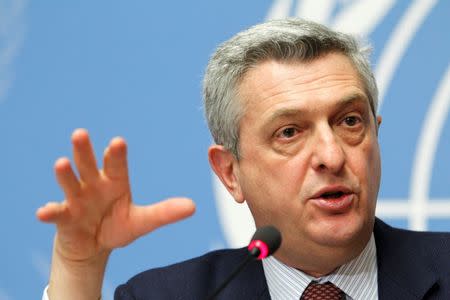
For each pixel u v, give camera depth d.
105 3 10.18
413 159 9.57
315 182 6.21
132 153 9.97
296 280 6.69
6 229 10.02
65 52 10.17
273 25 6.70
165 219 5.32
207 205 9.82
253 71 6.53
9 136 10.13
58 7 10.22
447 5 9.70
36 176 10.07
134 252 9.86
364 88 6.54
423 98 9.62
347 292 6.58
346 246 6.33
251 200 6.72
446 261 6.61
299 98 6.27
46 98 10.15
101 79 10.11
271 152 6.42
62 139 10.09
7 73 10.20
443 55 9.64
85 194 5.28
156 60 10.07
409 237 6.84
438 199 9.50
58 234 5.65
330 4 9.81
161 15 10.10
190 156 9.91
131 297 7.18
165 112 9.99
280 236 5.40
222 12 10.03
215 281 7.11
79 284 5.77
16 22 10.23
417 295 6.43
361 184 6.24
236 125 6.68
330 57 6.43
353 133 6.31
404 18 9.73
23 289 9.94
